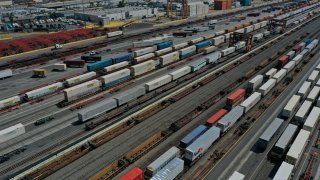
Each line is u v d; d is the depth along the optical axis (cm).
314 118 5766
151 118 6475
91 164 4928
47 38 13762
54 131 5941
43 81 8738
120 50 12475
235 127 6034
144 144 5266
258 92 7238
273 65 10156
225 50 11062
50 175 4656
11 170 4769
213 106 7031
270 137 5181
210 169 4784
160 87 8156
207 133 5209
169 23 19175
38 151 5259
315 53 11544
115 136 5725
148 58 10781
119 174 4684
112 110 6769
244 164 4900
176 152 4781
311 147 5344
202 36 15075
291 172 4353
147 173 4419
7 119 6406
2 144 5481
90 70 9438
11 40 13488
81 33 15012
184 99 7450
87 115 6112
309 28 17112
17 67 10044
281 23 16938
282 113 6372
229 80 8775
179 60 10775
